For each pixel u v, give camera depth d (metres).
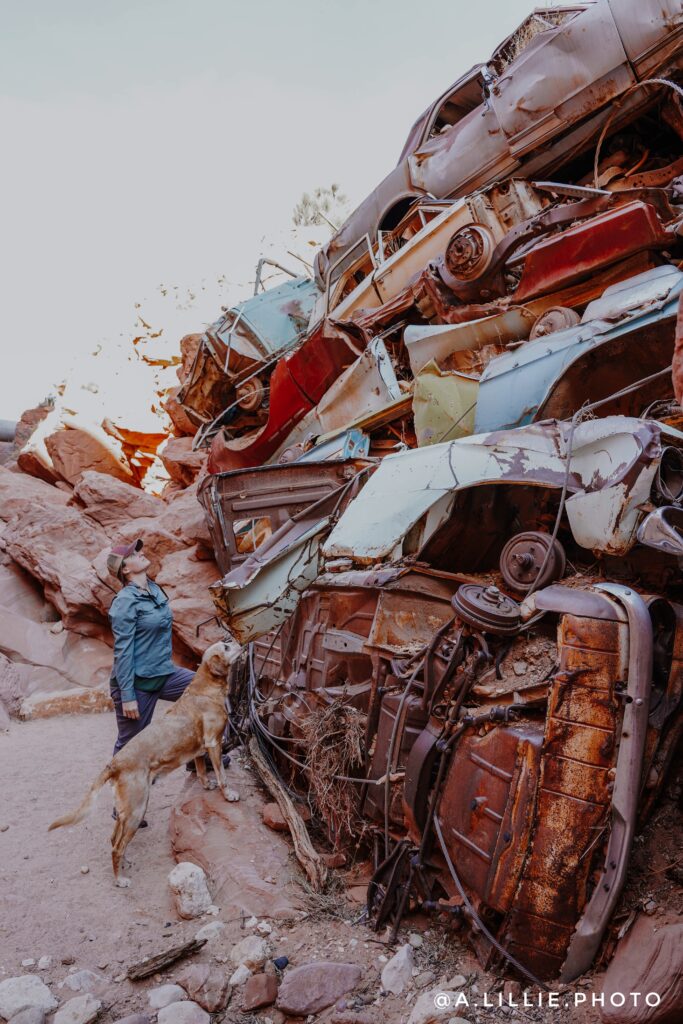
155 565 8.44
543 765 2.53
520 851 2.54
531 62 5.98
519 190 5.97
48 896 3.60
